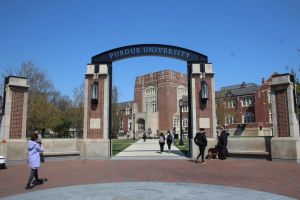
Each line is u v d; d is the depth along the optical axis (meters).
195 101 18.77
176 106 85.81
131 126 98.88
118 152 23.53
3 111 16.17
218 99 75.38
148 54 19.34
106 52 19.41
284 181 10.02
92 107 18.77
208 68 19.05
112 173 12.41
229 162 15.84
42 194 8.25
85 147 18.25
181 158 18.28
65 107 61.00
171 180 10.60
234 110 72.50
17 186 9.70
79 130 54.16
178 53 19.39
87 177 11.45
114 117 66.69
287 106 15.95
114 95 66.94
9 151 15.62
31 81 41.72
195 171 12.77
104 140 18.23
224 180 10.46
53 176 11.77
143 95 91.19
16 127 16.09
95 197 7.79
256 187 9.12
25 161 15.98
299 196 7.82
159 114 85.25
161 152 23.17
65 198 7.72
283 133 15.96
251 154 17.00
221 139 17.55
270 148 16.44
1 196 8.17
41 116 39.78
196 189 8.73
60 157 17.69
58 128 52.94
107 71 19.00
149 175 11.80
